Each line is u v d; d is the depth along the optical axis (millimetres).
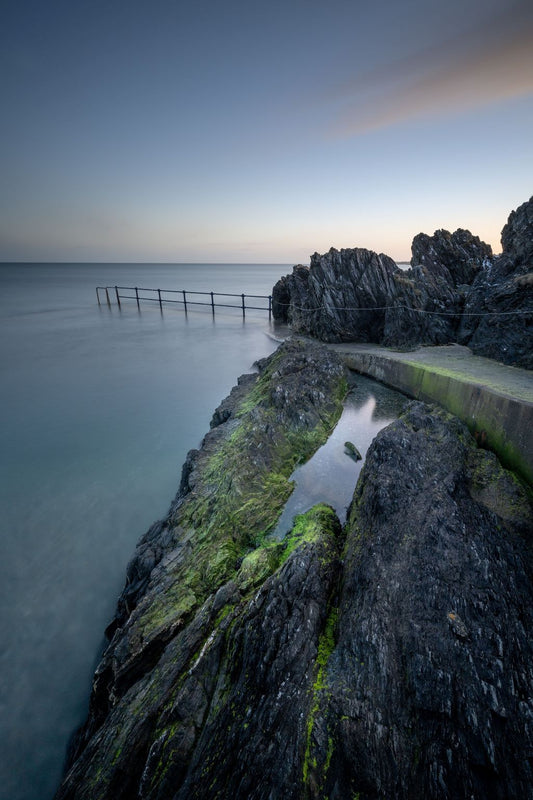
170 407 20188
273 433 11008
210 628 5828
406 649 4707
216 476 10477
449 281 20688
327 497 8883
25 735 6809
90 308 58531
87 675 7754
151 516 12203
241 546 7887
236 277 137250
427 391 11883
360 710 4195
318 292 21719
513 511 6621
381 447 7938
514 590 5336
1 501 12961
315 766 3848
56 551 10828
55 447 16391
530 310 12383
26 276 148250
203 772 4129
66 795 5004
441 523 6238
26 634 8523
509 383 9766
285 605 5328
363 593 5484
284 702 4371
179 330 39469
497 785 3670
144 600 7250
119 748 4953
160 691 5320
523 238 15398
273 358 18938
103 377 24938
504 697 4207
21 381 24312
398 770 3791
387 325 19266
